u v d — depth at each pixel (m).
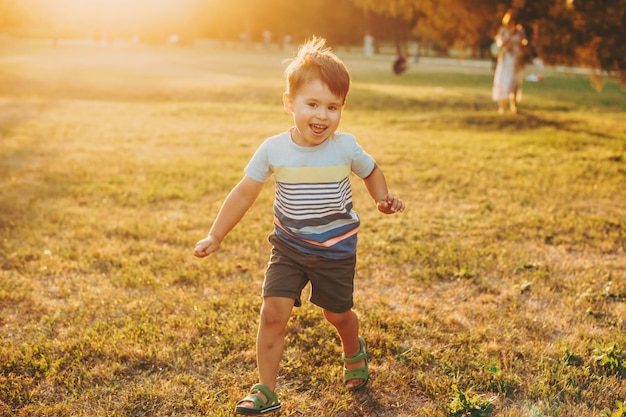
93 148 9.20
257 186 2.88
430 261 4.78
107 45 50.03
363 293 4.22
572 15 10.66
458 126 12.42
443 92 19.42
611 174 7.78
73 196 6.54
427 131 11.78
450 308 4.00
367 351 3.43
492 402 2.93
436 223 5.76
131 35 64.00
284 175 2.81
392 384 3.13
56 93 17.70
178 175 7.51
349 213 2.89
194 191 6.77
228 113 13.85
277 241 2.88
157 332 3.58
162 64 29.05
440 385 3.07
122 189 6.82
